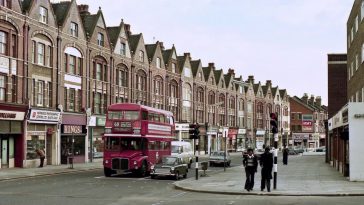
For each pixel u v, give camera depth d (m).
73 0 45.47
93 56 48.72
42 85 41.06
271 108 109.19
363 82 35.84
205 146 78.81
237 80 97.88
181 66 71.31
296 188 23.11
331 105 61.41
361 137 26.67
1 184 25.61
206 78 80.50
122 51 54.62
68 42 44.47
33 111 38.91
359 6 38.56
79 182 27.28
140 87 58.59
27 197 19.67
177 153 40.62
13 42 37.47
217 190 22.39
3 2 36.25
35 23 39.78
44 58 41.31
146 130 32.47
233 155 77.38
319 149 86.12
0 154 36.50
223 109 86.62
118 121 32.09
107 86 51.25
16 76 37.62
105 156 31.94
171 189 24.05
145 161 32.09
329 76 61.69
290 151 87.25
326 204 17.66
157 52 63.53
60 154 43.22
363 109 26.56
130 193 21.97
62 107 43.19
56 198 19.47
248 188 22.05
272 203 18.06
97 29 49.69
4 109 35.78
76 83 45.84
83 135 47.12
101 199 19.39
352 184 24.91
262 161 21.97
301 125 122.06
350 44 46.91
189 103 73.62
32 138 39.56
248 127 97.19
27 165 38.69
